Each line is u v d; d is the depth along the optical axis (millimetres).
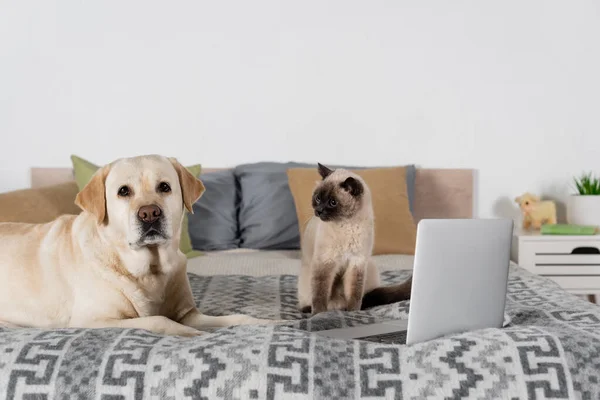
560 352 1281
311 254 1973
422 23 3615
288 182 3311
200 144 3604
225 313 1974
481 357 1267
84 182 3057
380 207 3129
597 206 3453
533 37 3645
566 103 3682
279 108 3615
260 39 3584
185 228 3094
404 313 1815
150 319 1649
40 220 2523
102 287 1728
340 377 1240
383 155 3660
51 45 3502
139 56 3547
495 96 3662
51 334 1421
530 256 3367
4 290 1773
